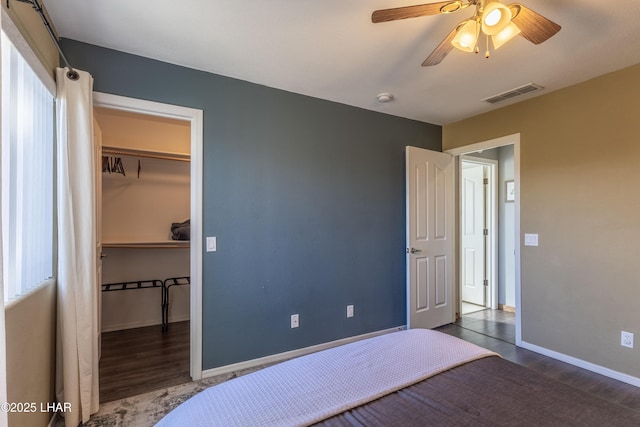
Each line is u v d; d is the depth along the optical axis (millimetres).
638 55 2289
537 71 2535
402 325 3623
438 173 3779
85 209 1976
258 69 2520
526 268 3096
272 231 2832
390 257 3551
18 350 1407
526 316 3094
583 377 2545
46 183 1816
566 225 2814
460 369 1368
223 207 2615
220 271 2602
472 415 1059
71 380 1896
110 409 2117
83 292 1969
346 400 1134
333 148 3174
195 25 1951
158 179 3828
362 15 1851
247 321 2709
